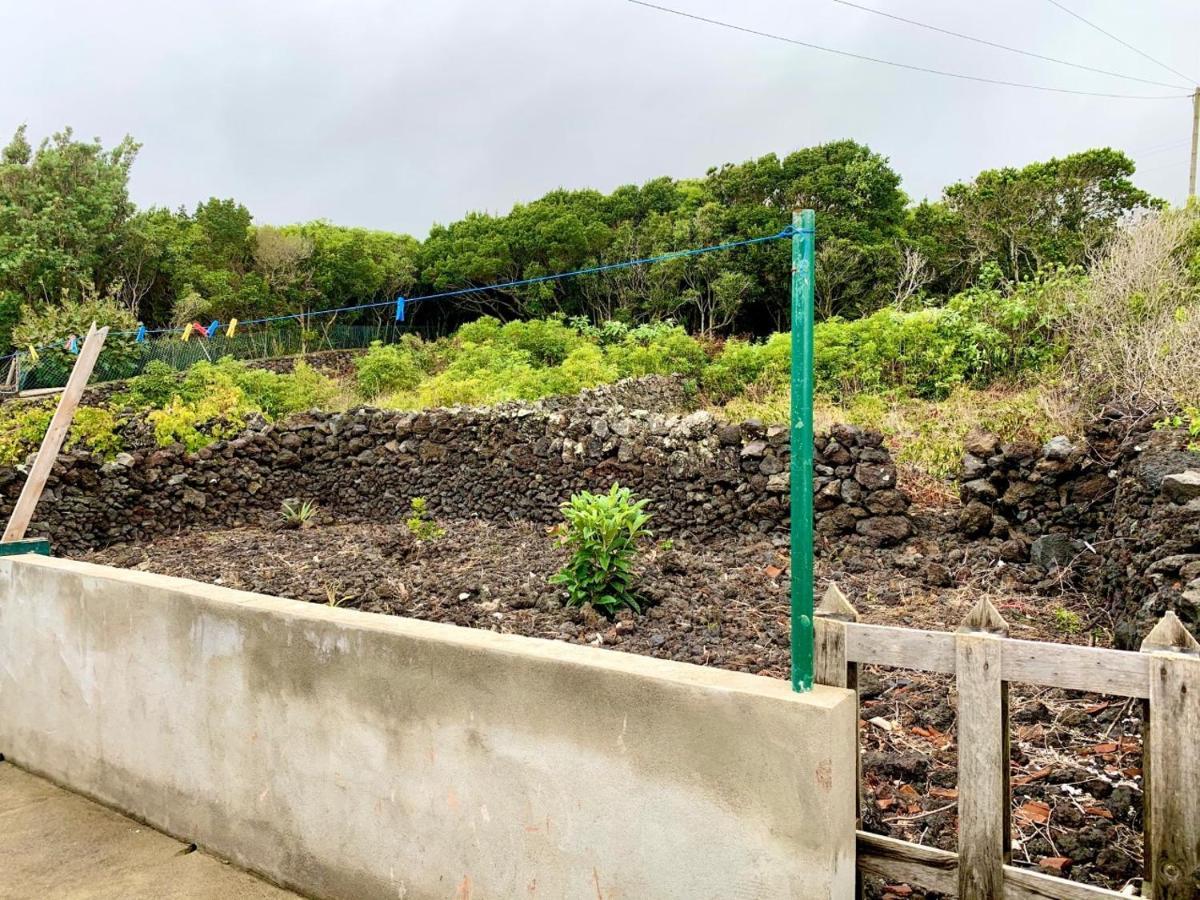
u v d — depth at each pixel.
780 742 1.77
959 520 6.91
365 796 2.54
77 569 3.55
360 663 2.52
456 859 2.34
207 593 3.02
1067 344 10.97
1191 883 1.66
